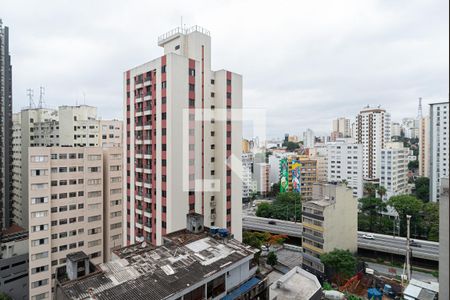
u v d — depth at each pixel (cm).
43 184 5131
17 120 9850
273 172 13712
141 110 4934
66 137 8544
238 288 2564
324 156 13775
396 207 7831
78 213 5597
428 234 7444
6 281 5203
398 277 5600
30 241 4994
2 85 7162
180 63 4453
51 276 5212
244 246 2911
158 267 2425
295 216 8938
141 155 4916
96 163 5841
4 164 7312
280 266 6331
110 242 6122
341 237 6031
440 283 1455
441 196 1488
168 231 4394
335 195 5953
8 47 7481
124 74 5366
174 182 4394
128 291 2072
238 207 5300
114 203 6197
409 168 14088
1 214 6781
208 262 2519
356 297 4653
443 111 9225
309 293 3600
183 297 2133
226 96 5041
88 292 2053
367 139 13812
